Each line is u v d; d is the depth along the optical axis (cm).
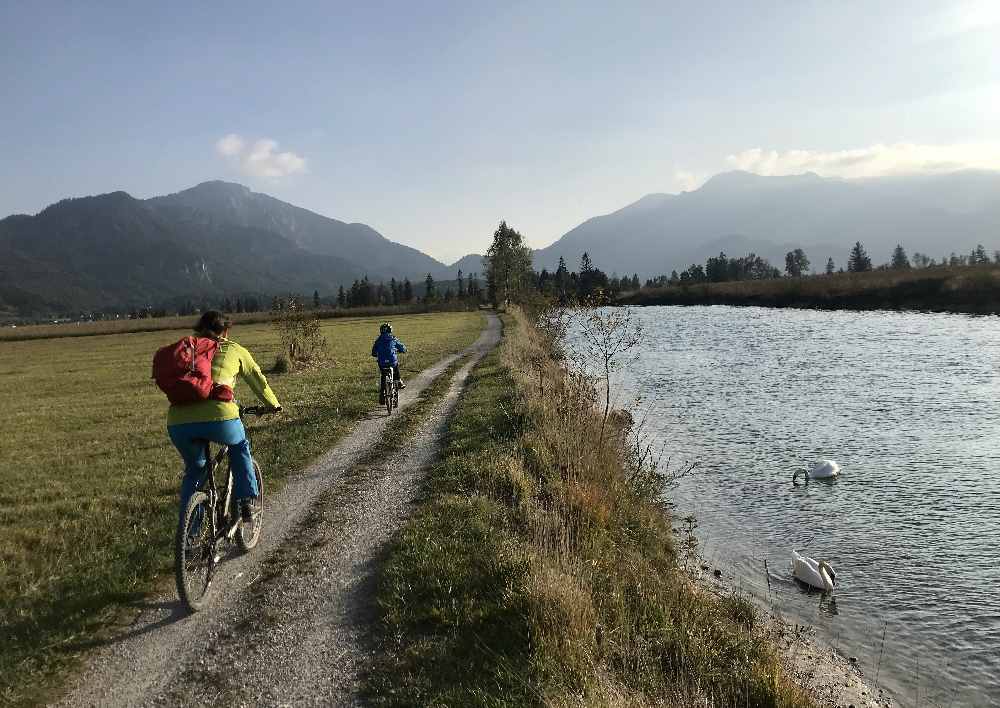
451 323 6141
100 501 912
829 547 939
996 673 635
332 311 10362
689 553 885
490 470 922
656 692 455
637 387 2317
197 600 561
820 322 5128
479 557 625
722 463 1369
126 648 499
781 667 564
